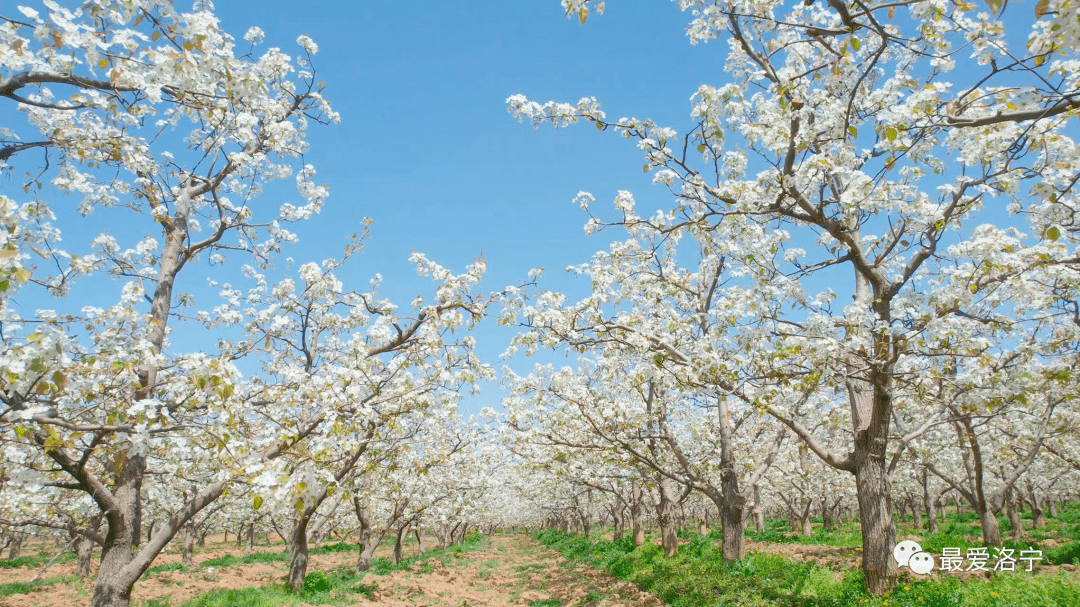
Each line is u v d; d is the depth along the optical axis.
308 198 9.98
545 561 27.27
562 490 27.72
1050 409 13.67
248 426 7.33
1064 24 3.88
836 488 25.83
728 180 8.95
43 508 7.82
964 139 6.47
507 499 39.38
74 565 27.28
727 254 9.87
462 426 21.39
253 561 29.36
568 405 15.98
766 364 9.00
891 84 7.64
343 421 8.31
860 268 8.84
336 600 15.44
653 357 10.31
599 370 15.14
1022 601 8.72
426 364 10.24
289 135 8.84
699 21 8.11
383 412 9.80
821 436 23.50
